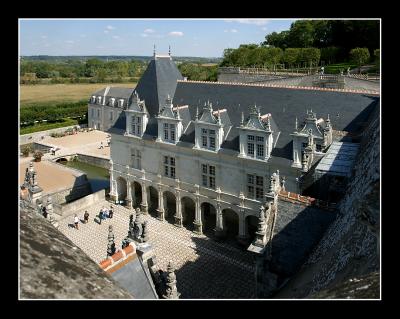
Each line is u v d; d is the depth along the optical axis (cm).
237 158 4612
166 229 5322
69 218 5734
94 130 12588
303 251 2323
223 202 4856
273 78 8425
